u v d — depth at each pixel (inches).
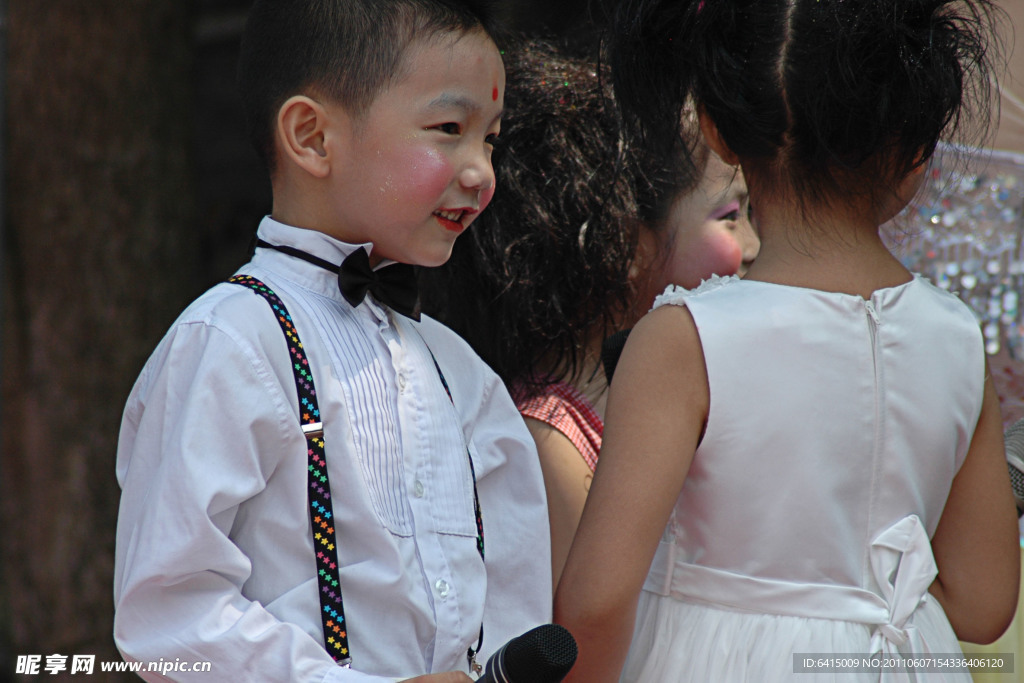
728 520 202.4
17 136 574.2
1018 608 282.4
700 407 200.8
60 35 570.9
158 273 590.9
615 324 286.2
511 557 226.1
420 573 196.4
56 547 566.3
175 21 609.0
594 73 289.6
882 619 199.2
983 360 215.0
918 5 206.8
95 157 576.1
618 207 276.8
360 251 204.4
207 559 174.4
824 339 199.9
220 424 179.6
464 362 235.9
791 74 202.4
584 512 205.3
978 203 354.3
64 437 569.6
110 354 577.3
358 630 187.6
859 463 200.8
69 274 572.1
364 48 195.9
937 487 210.2
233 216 889.5
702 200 283.4
